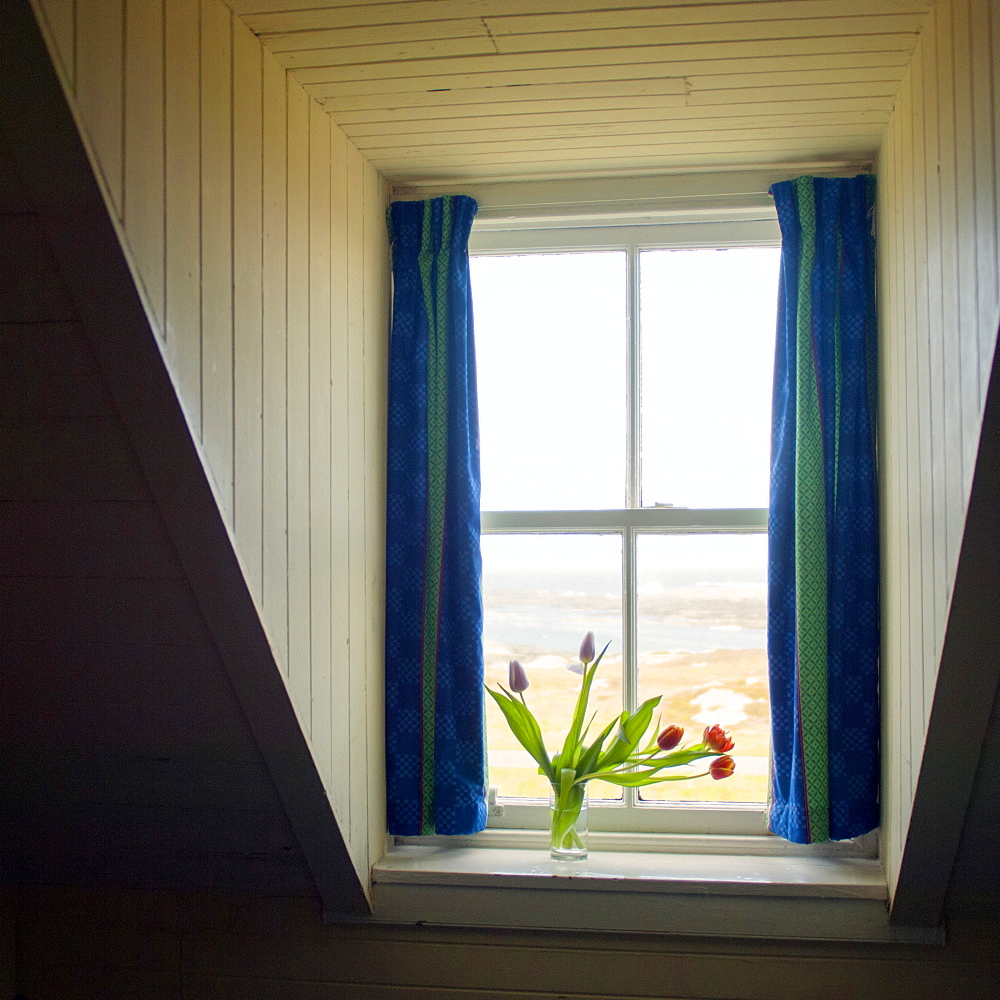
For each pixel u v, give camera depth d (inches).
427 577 73.5
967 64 45.4
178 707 57.6
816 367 69.5
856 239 70.7
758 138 67.7
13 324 39.5
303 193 58.1
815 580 68.2
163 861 71.9
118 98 37.1
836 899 68.1
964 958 68.1
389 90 58.6
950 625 49.1
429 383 74.4
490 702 78.4
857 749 69.6
